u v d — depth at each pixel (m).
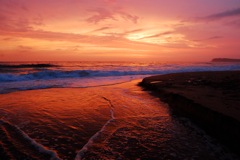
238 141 3.23
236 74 13.60
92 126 4.18
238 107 4.49
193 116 4.83
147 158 2.91
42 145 3.21
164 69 25.12
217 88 7.61
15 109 5.38
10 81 11.90
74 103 6.23
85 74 17.22
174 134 3.83
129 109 5.61
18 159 2.76
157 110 5.57
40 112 5.13
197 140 3.57
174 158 2.92
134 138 3.60
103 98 7.07
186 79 10.95
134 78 15.59
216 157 2.97
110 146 3.25
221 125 3.78
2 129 3.85
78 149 3.12
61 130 3.91
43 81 12.15
